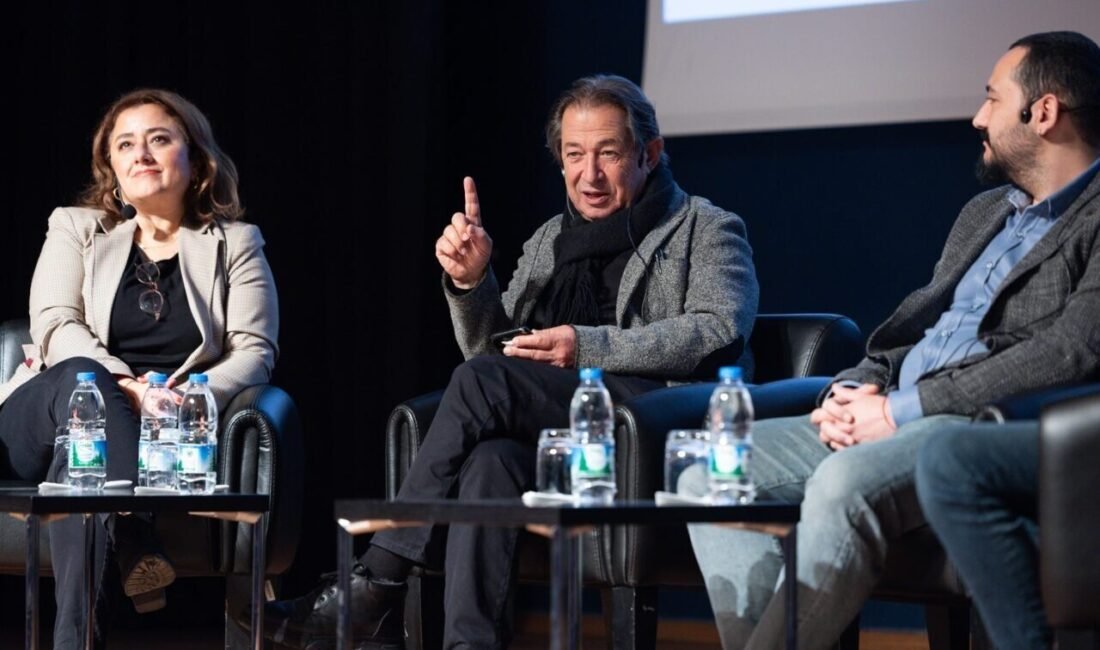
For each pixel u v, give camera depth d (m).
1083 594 3.73
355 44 8.73
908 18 7.97
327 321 8.77
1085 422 3.74
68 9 8.75
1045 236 4.86
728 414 4.42
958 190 8.01
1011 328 4.88
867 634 8.11
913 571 4.55
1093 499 3.72
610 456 4.18
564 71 8.80
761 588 4.64
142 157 6.49
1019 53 5.06
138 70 8.82
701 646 8.16
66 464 5.58
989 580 4.00
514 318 6.36
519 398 5.36
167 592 8.84
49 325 6.41
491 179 8.95
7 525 5.97
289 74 8.80
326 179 8.76
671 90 8.47
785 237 8.38
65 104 8.75
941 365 5.05
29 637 4.78
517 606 8.91
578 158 6.21
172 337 6.51
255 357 6.45
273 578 6.25
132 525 5.37
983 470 3.99
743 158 8.48
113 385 5.78
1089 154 5.02
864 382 5.27
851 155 8.25
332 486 8.73
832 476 4.40
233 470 5.93
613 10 8.70
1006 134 5.06
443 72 8.93
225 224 6.79
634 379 5.67
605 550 5.20
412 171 8.67
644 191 6.27
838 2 8.12
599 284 6.17
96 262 6.54
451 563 4.99
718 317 5.83
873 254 8.19
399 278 8.64
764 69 8.27
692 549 5.18
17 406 5.91
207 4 8.80
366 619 5.16
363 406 8.68
